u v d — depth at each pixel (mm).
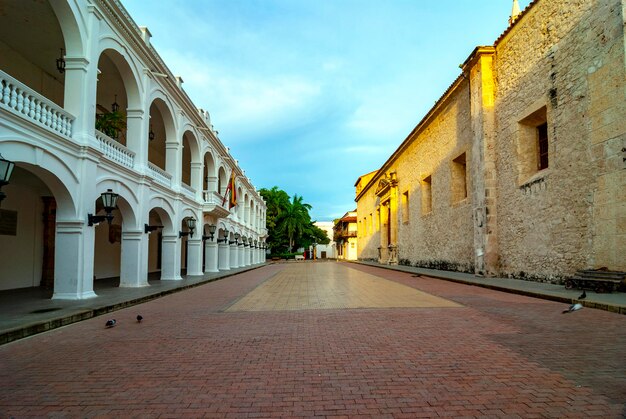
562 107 12578
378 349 5367
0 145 7695
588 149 11398
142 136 14133
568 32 12320
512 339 5766
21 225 13812
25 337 6496
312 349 5422
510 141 15781
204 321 7770
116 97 17000
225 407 3510
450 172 22516
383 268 30547
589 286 10461
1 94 7691
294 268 32781
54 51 13148
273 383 4109
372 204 49188
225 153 26594
